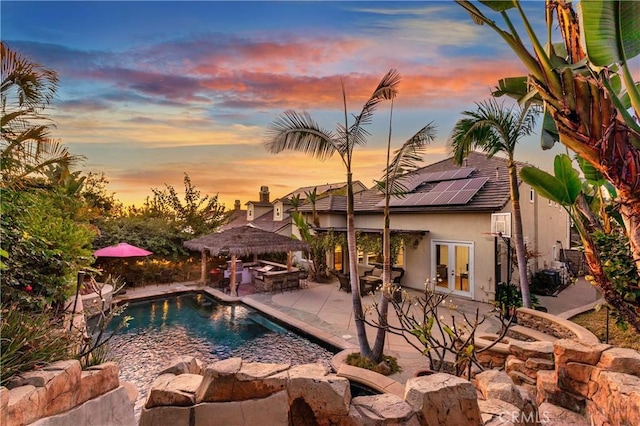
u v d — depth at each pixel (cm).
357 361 713
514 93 678
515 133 896
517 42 336
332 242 1734
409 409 238
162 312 1248
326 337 901
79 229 812
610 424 343
